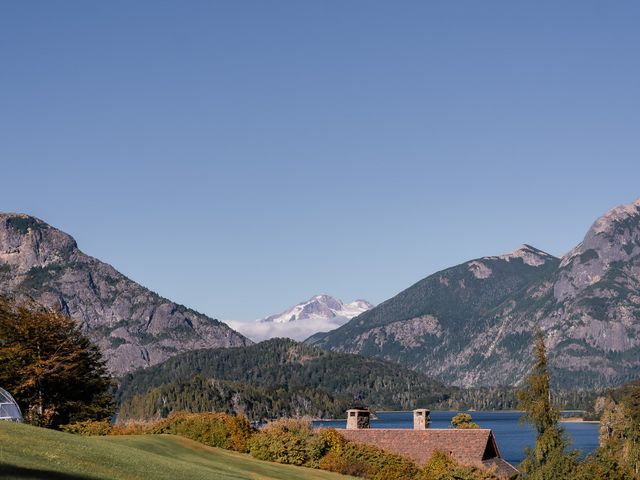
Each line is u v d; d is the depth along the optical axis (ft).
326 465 232.32
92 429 247.70
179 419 254.27
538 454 239.30
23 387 243.40
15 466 114.52
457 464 239.50
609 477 239.09
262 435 238.68
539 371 244.01
